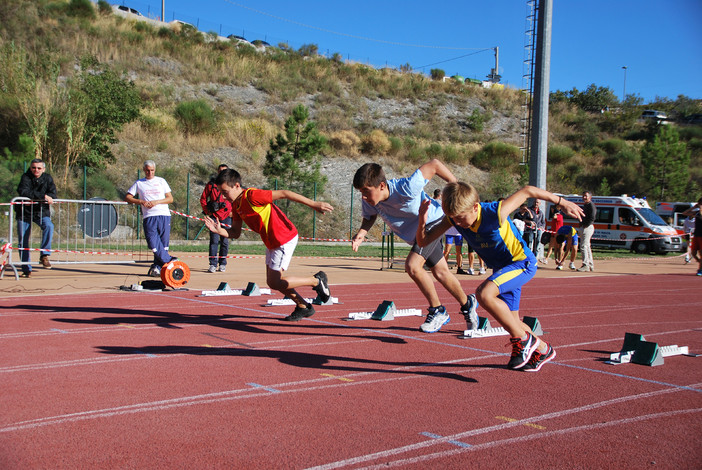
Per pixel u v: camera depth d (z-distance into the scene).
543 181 16.94
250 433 3.17
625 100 56.12
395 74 49.59
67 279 10.08
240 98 37.19
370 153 34.53
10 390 3.86
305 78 43.34
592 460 2.89
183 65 38.22
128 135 27.48
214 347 5.25
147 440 3.04
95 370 4.39
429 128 41.34
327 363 4.78
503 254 4.63
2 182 18.91
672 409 3.77
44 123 21.72
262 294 8.91
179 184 24.73
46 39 32.91
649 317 7.74
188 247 19.67
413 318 7.14
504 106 48.28
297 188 24.92
